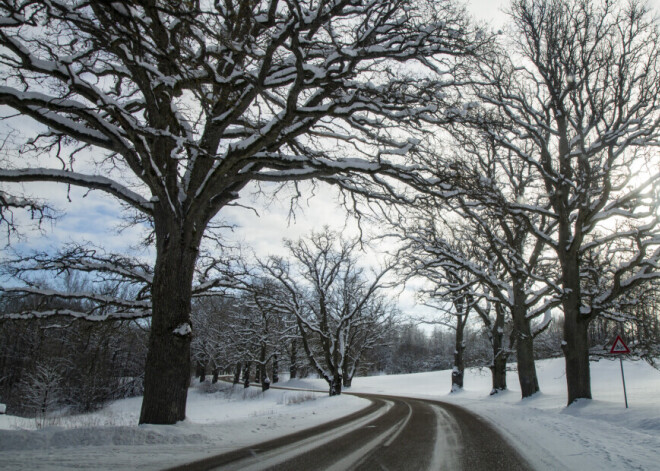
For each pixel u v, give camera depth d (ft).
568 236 53.26
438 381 170.81
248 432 31.68
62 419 54.65
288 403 85.97
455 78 35.24
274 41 23.89
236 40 25.26
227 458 21.33
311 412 52.95
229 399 140.46
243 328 141.08
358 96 30.91
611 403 44.37
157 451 22.67
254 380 253.03
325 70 27.66
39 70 25.35
